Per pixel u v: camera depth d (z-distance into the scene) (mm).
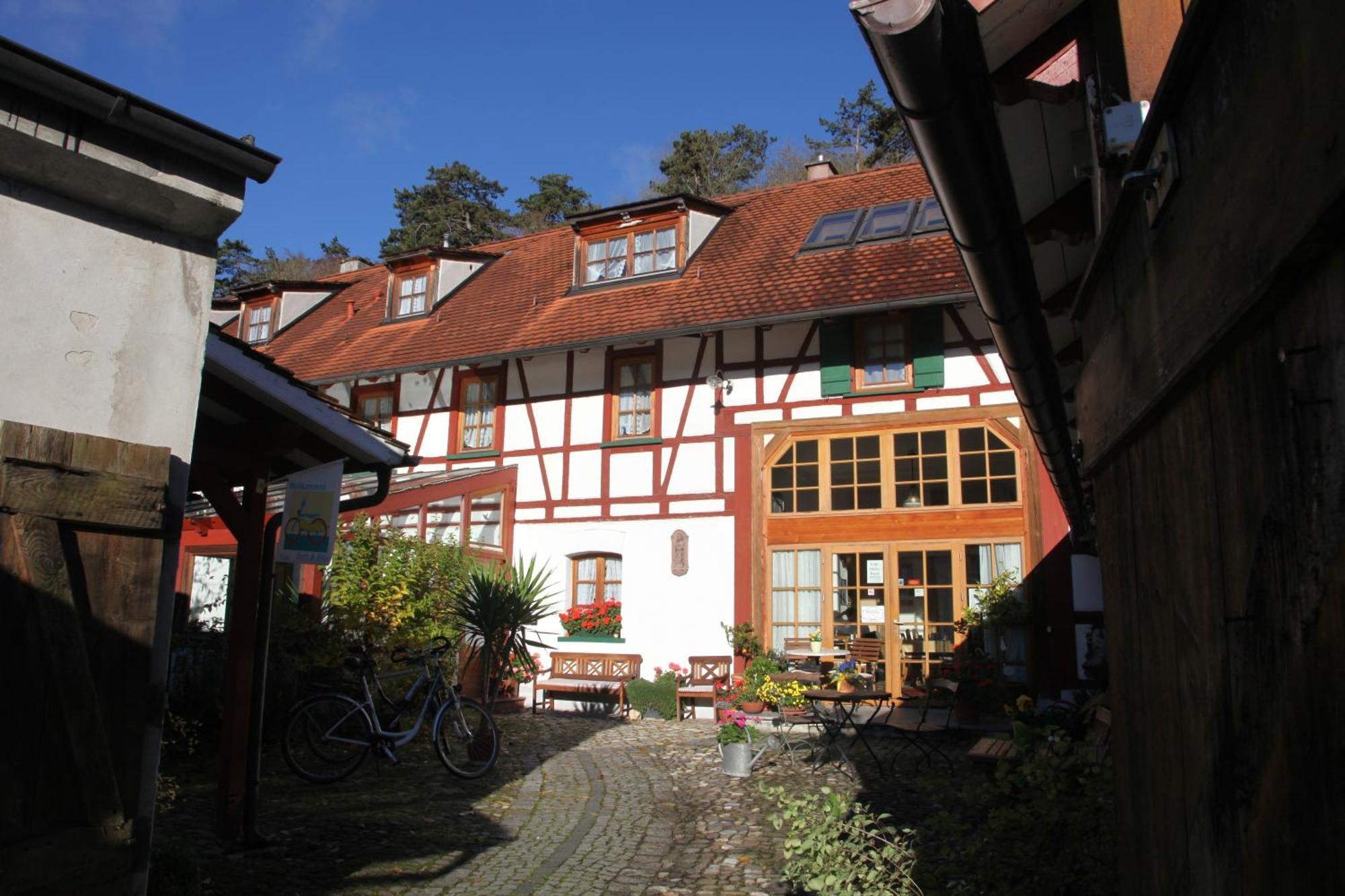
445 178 43812
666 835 6484
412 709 9953
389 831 6359
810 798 4273
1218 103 1640
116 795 2805
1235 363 1640
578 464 14164
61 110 2914
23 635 2629
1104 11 2914
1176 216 1934
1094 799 3719
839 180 16188
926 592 11750
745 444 12945
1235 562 1655
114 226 3137
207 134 3143
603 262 15516
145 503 2998
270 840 5945
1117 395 2617
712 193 38562
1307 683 1322
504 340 15008
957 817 4164
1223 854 1717
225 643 9133
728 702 11773
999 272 2982
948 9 1854
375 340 17203
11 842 2551
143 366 3162
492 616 10414
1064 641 10828
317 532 6078
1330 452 1244
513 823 6734
